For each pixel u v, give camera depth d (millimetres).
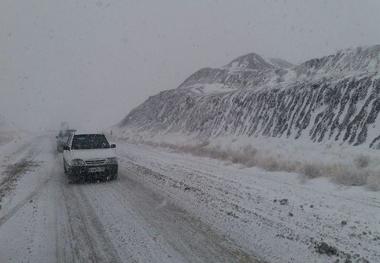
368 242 6359
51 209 9656
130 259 5980
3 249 6645
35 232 7602
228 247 6410
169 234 7227
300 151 18141
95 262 5898
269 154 18844
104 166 14117
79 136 15680
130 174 16250
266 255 5973
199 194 11031
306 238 6699
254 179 13500
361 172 11508
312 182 12258
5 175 16266
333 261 5629
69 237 7227
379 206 8672
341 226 7355
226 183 12805
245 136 25953
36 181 14578
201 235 7117
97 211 9344
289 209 8883
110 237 7156
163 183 13344
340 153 15531
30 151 30656
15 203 10461
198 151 23734
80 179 14852
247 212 8727
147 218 8477
